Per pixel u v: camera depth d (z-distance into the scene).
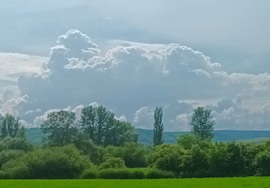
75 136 168.38
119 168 126.06
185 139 139.12
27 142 155.62
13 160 130.38
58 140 178.38
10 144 153.62
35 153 127.69
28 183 90.44
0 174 124.81
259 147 123.38
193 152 121.94
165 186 76.94
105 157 153.62
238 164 121.75
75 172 125.25
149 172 120.19
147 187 75.62
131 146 154.00
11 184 87.12
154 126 191.25
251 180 89.38
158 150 127.19
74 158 126.12
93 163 145.25
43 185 83.88
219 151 121.44
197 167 121.44
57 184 86.06
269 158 119.88
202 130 194.62
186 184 80.81
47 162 124.81
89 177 123.00
